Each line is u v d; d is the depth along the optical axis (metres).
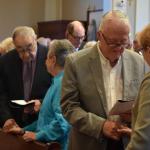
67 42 2.32
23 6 8.31
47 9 8.41
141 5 4.84
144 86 1.56
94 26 7.33
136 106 1.63
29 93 2.84
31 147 2.19
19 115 2.76
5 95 2.85
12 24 8.24
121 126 1.83
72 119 1.95
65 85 2.02
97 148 1.95
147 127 1.50
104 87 1.97
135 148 1.52
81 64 2.01
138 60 2.05
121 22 1.82
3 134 2.38
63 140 2.21
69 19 8.22
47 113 2.26
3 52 3.89
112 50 1.88
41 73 2.84
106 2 5.34
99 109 1.95
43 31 7.98
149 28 1.58
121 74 2.01
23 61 2.84
